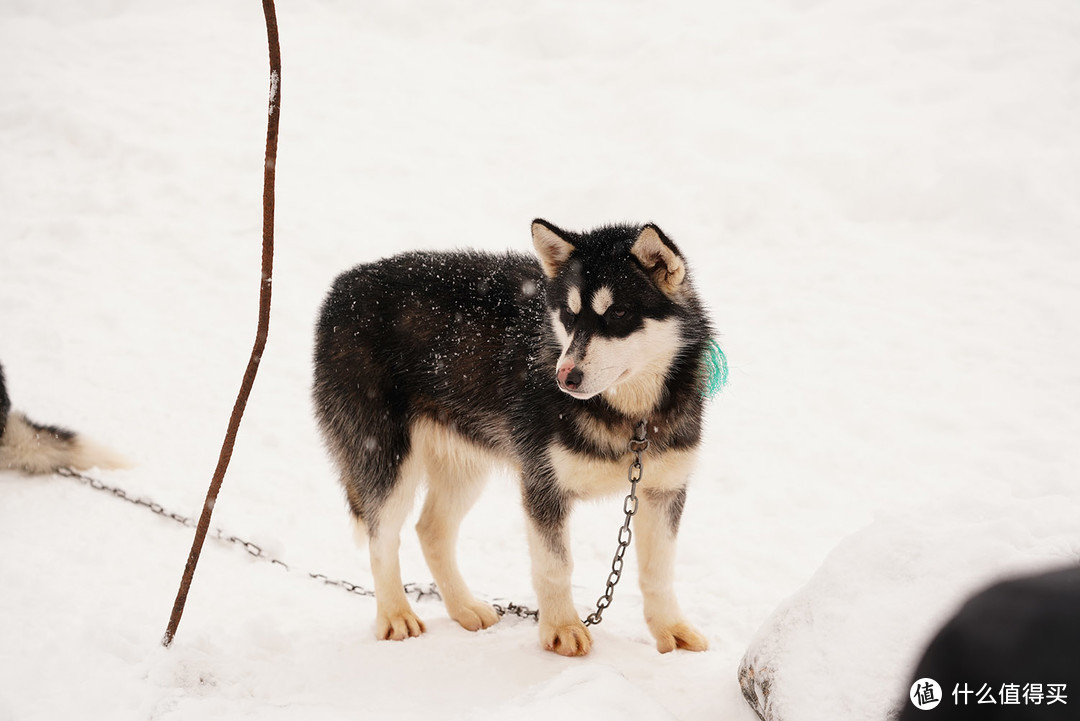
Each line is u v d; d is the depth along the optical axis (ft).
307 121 38.93
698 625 14.25
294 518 18.12
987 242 28.32
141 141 36.11
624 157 34.86
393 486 14.05
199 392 22.80
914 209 30.12
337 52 44.98
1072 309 24.47
